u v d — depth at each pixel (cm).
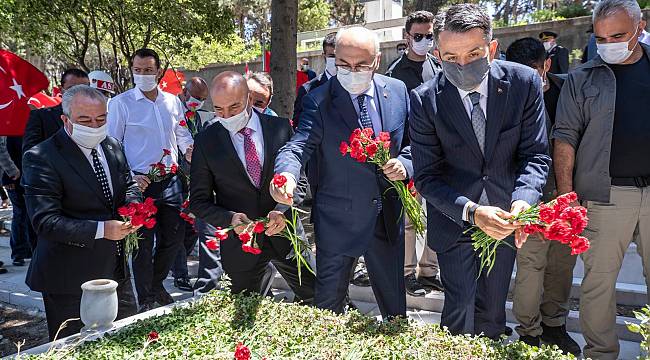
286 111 776
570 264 367
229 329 275
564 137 324
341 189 317
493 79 263
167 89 1058
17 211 689
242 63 1559
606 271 321
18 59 618
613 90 304
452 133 271
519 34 1172
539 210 217
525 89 264
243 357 208
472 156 271
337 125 314
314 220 330
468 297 281
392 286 327
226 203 339
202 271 419
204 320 288
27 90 620
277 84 773
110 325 299
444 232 282
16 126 614
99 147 346
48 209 313
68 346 271
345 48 298
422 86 280
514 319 428
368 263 330
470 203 247
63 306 335
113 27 1086
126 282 372
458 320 284
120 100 473
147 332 277
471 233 275
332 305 323
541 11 1306
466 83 253
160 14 1005
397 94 329
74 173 326
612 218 314
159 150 479
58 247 325
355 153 277
